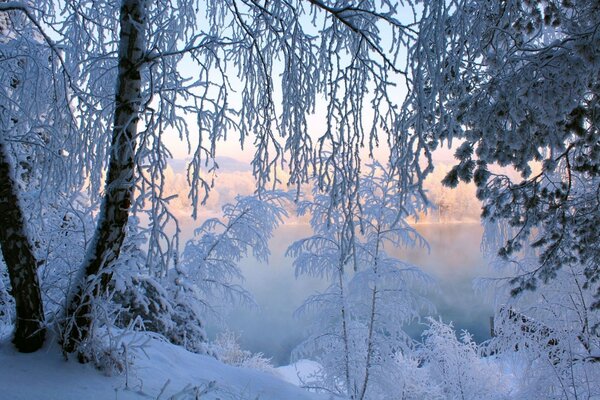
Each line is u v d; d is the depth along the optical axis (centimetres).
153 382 431
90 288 401
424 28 307
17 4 415
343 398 714
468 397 991
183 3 491
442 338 1053
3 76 503
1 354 387
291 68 393
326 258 789
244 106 458
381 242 799
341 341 803
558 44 364
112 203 408
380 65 361
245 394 519
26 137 455
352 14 349
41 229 533
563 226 558
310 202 793
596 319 799
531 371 833
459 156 439
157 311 746
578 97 377
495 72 417
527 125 397
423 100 312
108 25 543
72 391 359
